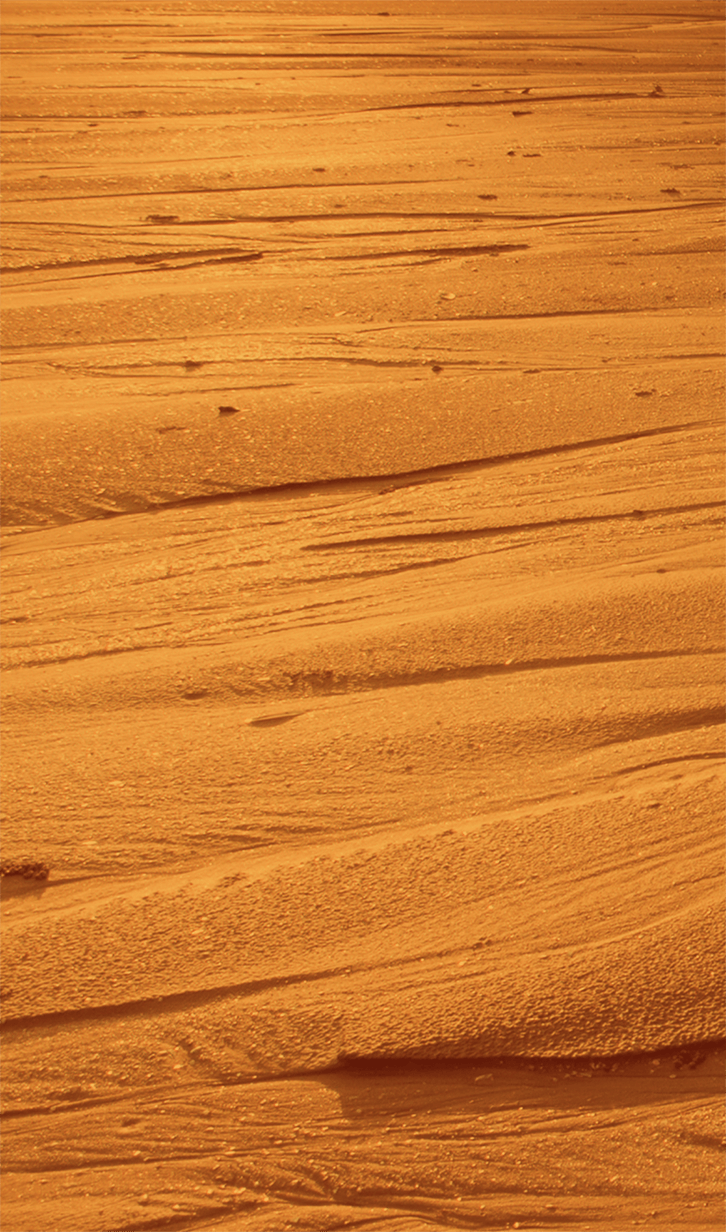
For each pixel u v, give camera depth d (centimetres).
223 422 618
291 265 855
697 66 1662
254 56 1578
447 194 1021
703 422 639
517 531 532
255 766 391
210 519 537
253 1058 295
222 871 351
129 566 503
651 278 853
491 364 702
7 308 762
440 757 396
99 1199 266
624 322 775
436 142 1188
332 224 942
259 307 776
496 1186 271
